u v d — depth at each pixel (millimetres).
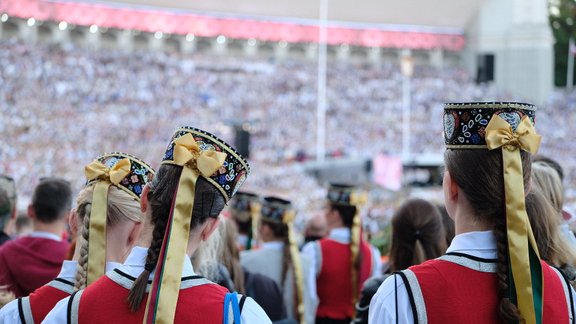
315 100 56031
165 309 2688
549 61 69562
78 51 53375
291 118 52219
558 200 4293
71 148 38625
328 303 7180
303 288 6723
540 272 2889
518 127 2938
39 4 59375
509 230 2879
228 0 68188
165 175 2912
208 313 2791
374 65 69312
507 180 2895
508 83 69625
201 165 2807
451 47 73938
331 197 7305
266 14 69750
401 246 5090
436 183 46969
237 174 2980
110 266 3562
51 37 61688
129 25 64375
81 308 2818
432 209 5109
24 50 49438
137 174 3652
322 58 58906
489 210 2967
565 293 3078
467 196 2998
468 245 3014
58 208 5043
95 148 39531
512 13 70000
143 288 2801
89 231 3494
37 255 4836
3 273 4801
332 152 47344
